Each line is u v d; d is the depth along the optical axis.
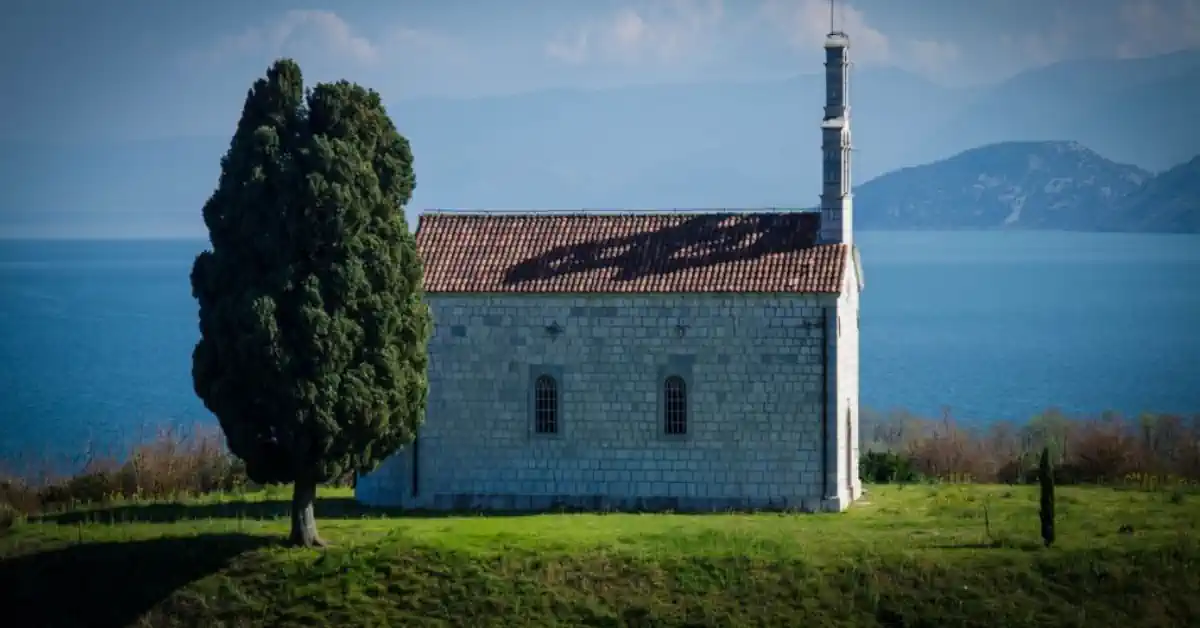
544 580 92.38
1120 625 87.56
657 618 89.50
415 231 114.94
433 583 92.94
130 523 104.94
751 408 107.00
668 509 107.69
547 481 109.31
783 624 88.69
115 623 92.75
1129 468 121.62
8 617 94.19
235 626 91.31
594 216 114.00
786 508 106.75
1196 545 93.62
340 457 96.12
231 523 103.81
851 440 111.12
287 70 97.69
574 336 108.75
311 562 94.94
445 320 110.19
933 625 87.94
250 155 96.31
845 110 110.25
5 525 106.19
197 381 96.88
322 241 95.94
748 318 106.88
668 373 107.88
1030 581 90.38
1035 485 118.31
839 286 105.56
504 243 112.94
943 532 98.88
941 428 173.12
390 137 100.00
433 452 110.44
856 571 91.62
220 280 96.62
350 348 95.94
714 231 111.25
